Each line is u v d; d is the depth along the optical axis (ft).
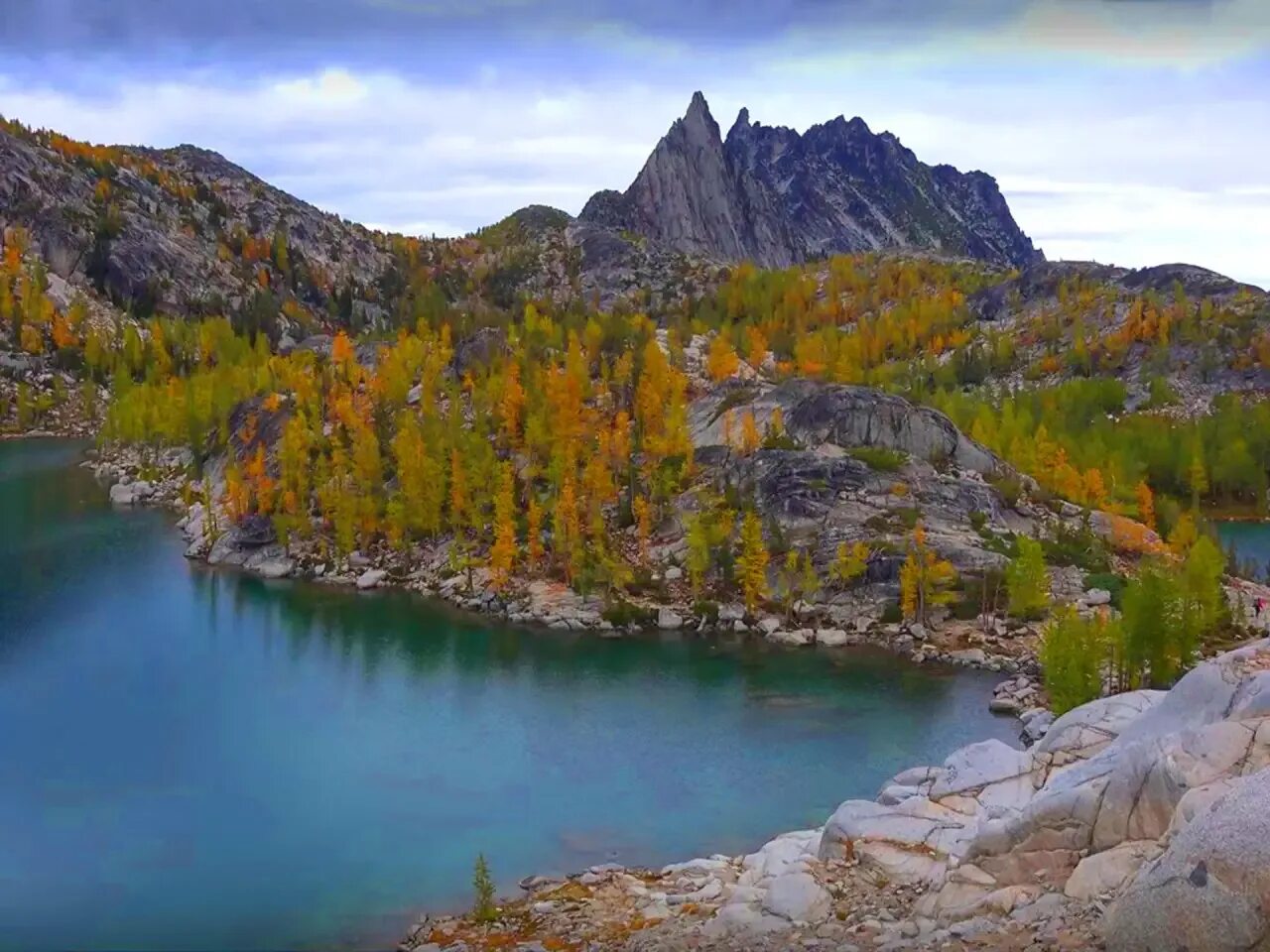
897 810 132.36
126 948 146.61
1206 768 93.30
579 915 144.05
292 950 145.59
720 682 280.51
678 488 411.75
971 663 293.84
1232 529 547.49
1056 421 634.02
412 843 183.32
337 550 401.08
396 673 287.28
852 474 394.93
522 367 553.64
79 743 233.14
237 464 507.71
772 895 118.32
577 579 353.72
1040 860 102.94
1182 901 72.33
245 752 228.43
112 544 435.12
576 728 246.47
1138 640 236.22
